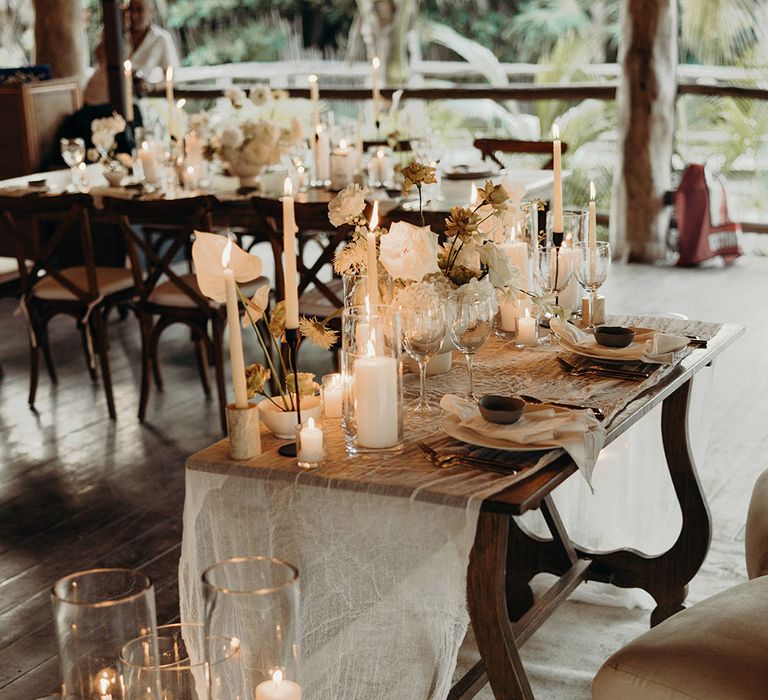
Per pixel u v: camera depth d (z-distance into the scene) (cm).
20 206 409
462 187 443
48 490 352
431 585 184
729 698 159
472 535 166
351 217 219
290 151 465
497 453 182
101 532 321
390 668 193
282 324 198
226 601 152
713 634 170
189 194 432
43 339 459
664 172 652
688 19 869
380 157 454
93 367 466
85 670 151
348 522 187
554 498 282
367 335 182
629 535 284
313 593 194
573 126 748
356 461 182
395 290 216
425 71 1066
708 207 637
